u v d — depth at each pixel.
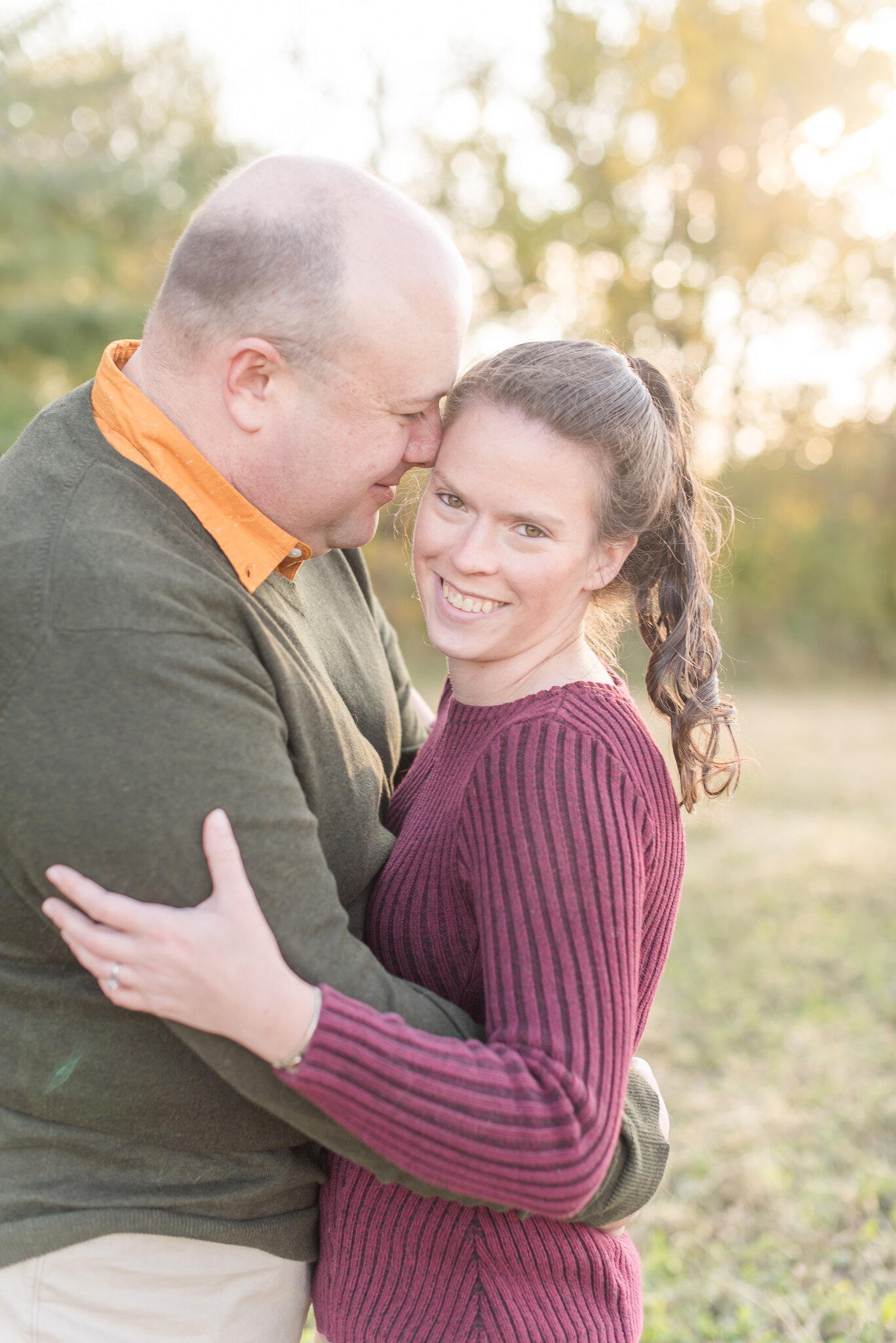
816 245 19.52
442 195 18.27
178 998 1.07
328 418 1.26
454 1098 1.05
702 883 6.17
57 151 12.88
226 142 13.54
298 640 1.36
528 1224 1.29
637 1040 1.35
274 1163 1.34
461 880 1.30
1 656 1.11
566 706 1.26
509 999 1.13
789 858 6.71
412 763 1.86
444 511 1.38
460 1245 1.29
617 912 1.15
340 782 1.36
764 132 18.47
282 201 1.22
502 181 18.19
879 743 11.38
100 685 1.09
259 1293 1.38
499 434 1.30
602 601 1.57
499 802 1.20
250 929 1.08
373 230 1.23
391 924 1.38
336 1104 1.07
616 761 1.23
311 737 1.30
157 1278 1.28
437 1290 1.30
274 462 1.28
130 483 1.22
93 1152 1.25
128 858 1.09
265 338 1.22
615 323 19.45
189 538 1.24
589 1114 1.07
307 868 1.16
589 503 1.33
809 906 5.69
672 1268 2.75
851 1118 3.48
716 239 19.05
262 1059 1.12
